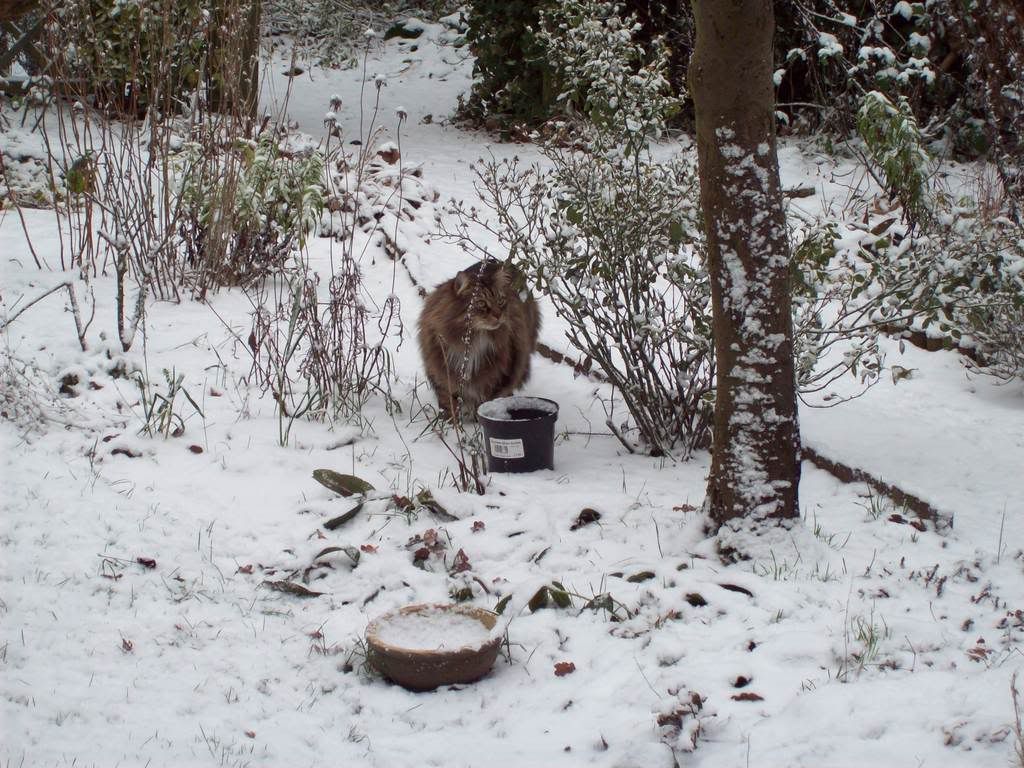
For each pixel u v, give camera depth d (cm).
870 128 864
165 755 580
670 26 1152
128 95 994
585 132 729
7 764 571
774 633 618
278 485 688
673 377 726
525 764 582
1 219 877
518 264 718
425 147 1144
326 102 1339
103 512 665
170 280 827
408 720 598
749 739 584
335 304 741
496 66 1200
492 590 643
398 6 1719
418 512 677
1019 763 565
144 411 720
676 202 715
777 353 646
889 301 703
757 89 635
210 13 847
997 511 677
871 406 754
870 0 1056
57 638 615
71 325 775
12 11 574
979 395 768
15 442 693
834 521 674
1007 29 648
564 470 711
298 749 586
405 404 756
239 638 623
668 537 662
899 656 607
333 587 646
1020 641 613
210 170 838
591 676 608
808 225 717
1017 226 791
